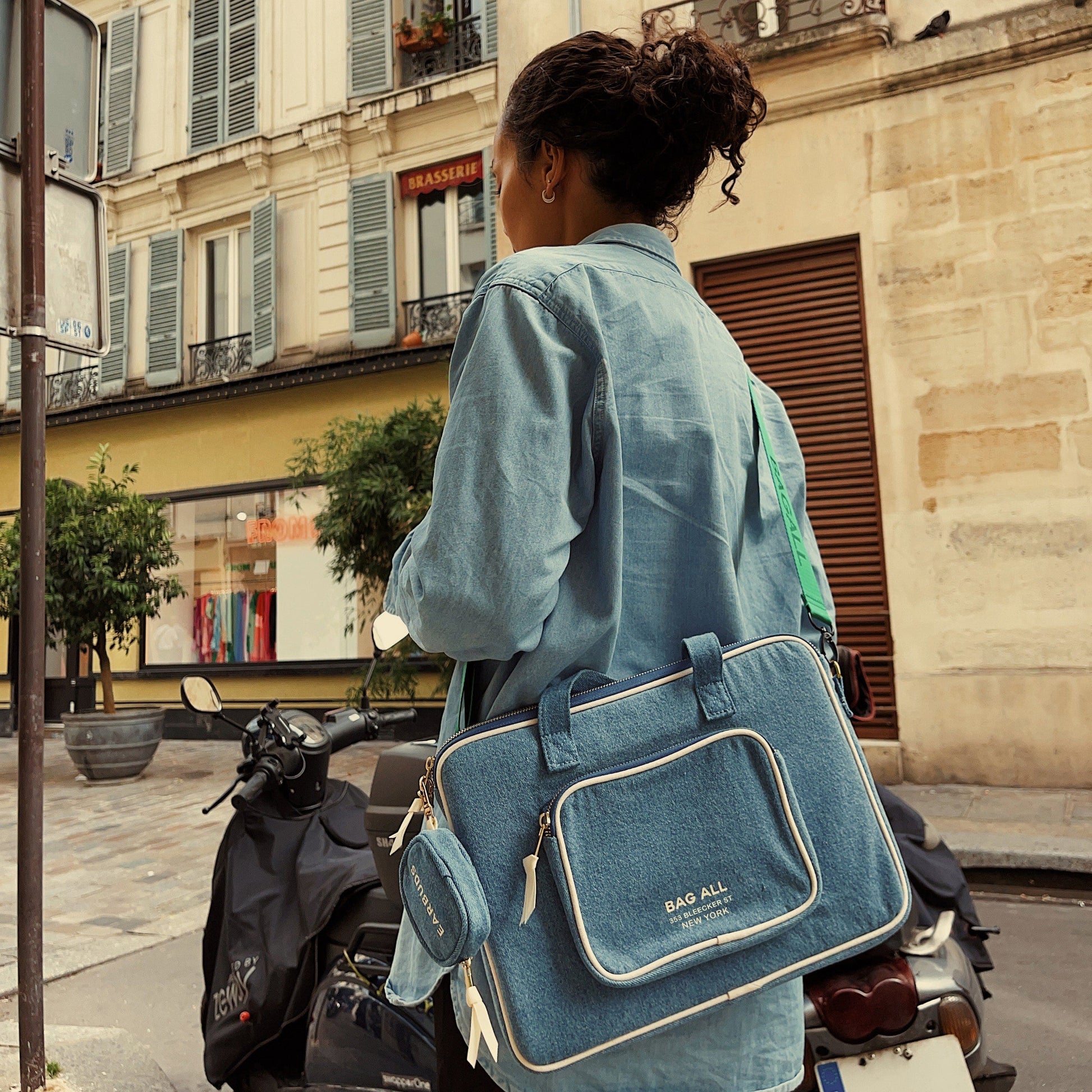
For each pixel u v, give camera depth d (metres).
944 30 6.84
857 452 7.07
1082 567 6.33
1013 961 3.58
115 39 13.80
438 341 11.28
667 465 0.99
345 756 9.38
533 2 8.10
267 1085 2.21
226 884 2.31
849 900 0.93
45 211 2.59
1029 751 6.38
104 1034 2.94
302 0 12.49
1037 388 6.51
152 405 12.78
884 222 6.98
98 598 8.42
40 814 2.42
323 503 11.88
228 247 13.14
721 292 7.53
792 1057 0.98
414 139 11.75
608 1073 0.91
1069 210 6.49
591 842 0.87
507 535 0.87
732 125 1.14
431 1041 1.92
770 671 0.97
